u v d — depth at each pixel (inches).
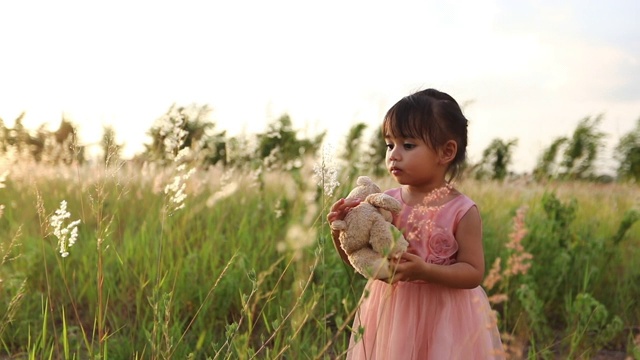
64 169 281.1
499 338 116.1
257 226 232.5
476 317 109.1
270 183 289.0
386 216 102.4
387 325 108.7
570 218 222.7
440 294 107.2
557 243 216.2
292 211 218.4
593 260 217.8
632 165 529.3
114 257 195.5
